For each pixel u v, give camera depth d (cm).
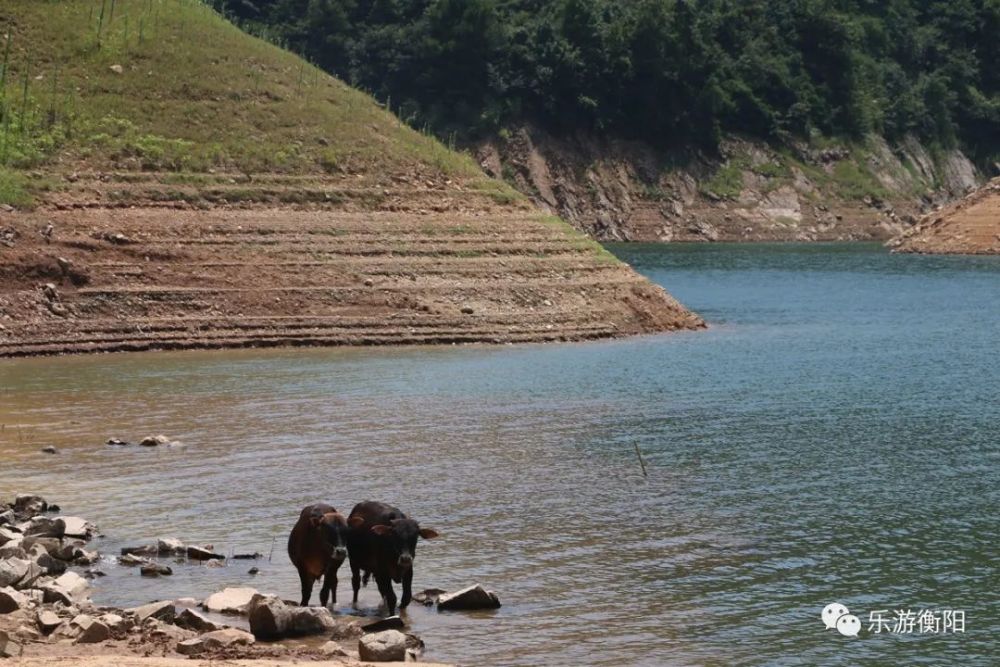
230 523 2253
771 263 10156
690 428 3166
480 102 13900
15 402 3369
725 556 2109
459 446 2908
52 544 2017
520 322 4944
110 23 6391
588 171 14088
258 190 5391
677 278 8594
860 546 2172
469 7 13900
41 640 1603
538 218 5819
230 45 6569
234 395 3522
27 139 5306
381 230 5309
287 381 3778
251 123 5928
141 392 3547
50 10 6312
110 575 1959
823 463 2792
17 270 4466
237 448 2842
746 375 4062
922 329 5531
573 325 5034
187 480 2547
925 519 2345
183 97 5966
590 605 1869
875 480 2638
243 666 1477
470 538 2191
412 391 3634
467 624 1784
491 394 3609
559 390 3700
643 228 13988
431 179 5916
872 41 17600
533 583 1962
